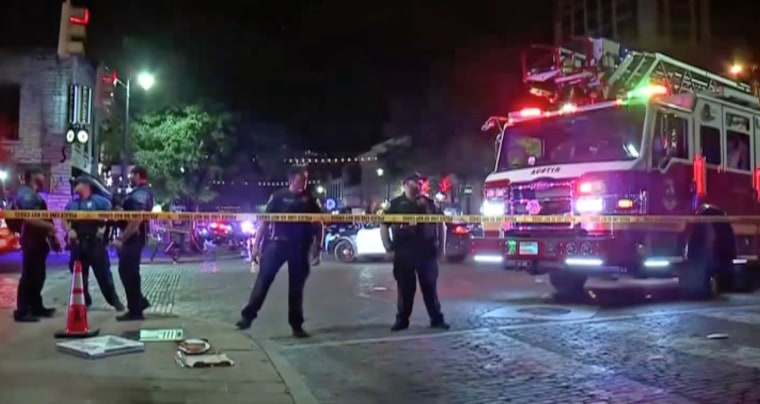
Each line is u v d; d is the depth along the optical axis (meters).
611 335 8.36
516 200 11.52
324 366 6.82
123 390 5.44
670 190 10.88
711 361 6.98
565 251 10.57
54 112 24.69
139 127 29.30
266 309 10.62
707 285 11.73
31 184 8.75
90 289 12.87
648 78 12.50
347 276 16.55
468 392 5.89
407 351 7.50
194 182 32.03
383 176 45.00
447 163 35.31
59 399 5.12
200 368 6.25
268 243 8.41
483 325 9.09
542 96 13.27
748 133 12.84
